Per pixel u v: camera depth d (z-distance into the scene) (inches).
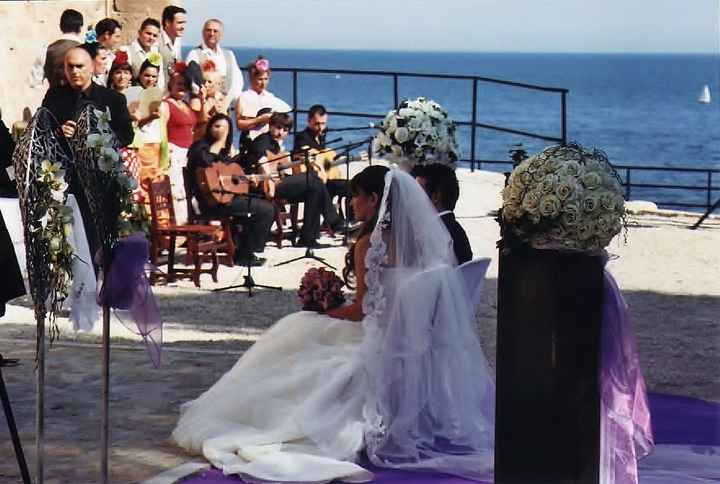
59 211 237.9
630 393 247.3
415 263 292.4
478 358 298.8
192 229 481.1
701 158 3063.5
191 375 354.3
